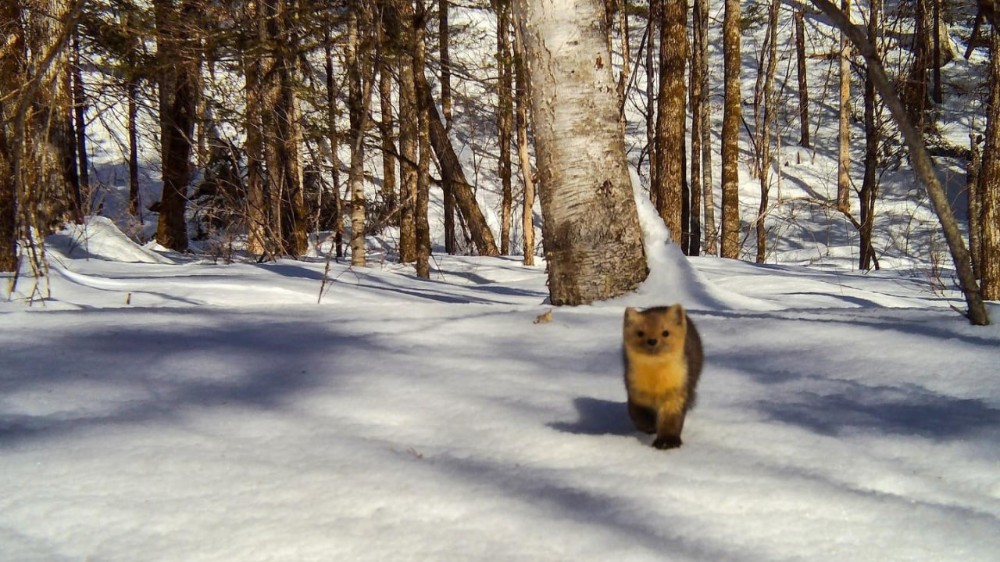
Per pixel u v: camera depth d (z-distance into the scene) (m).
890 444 4.12
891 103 5.85
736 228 21.28
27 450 3.79
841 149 33.47
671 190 18.50
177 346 5.92
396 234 26.22
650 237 8.98
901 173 37.22
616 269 8.27
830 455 3.93
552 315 7.01
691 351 4.31
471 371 5.41
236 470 3.57
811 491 3.42
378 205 25.06
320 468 3.61
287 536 2.92
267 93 18.75
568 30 8.00
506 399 4.80
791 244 33.28
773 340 6.16
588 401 4.83
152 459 3.70
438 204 33.53
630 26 47.09
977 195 18.50
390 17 16.91
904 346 5.74
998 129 13.59
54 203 17.72
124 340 6.06
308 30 17.22
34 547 2.85
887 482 3.62
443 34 20.50
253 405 4.61
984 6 6.93
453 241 25.95
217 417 4.38
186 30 16.33
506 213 27.17
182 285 11.71
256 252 21.44
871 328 6.25
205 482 3.43
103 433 4.06
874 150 25.48
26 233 8.34
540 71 8.13
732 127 21.02
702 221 35.53
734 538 2.98
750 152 41.00
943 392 4.95
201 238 26.69
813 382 5.23
